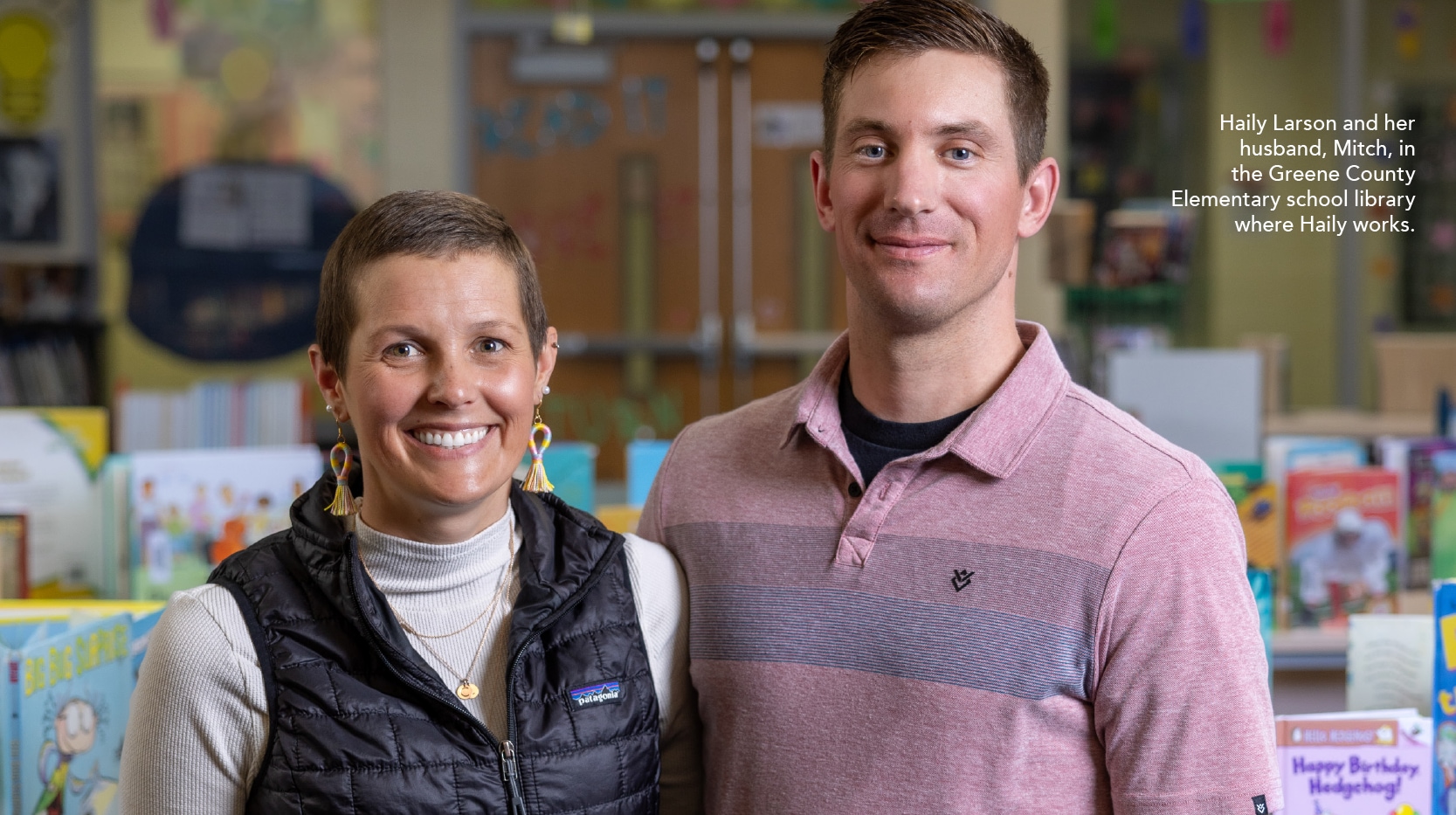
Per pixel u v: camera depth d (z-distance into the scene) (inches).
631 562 51.3
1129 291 241.1
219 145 230.8
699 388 242.2
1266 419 200.5
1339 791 64.6
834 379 51.8
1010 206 48.0
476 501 45.0
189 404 134.6
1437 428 149.8
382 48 230.4
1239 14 242.5
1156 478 45.6
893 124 46.9
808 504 50.5
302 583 45.4
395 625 44.8
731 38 235.1
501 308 44.9
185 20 228.7
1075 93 243.6
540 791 44.8
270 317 234.7
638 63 235.3
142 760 43.9
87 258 230.8
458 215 45.3
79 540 92.0
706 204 238.7
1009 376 48.6
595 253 239.0
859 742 47.3
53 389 218.4
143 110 229.6
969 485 47.8
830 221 52.2
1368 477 100.6
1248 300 244.2
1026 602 45.7
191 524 92.4
